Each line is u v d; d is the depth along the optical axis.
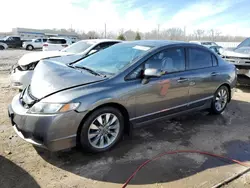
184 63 3.91
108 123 3.12
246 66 6.58
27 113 2.76
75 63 3.95
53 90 2.86
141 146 3.36
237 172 2.82
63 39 15.69
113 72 3.26
